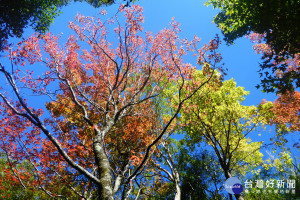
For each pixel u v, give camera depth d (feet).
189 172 50.37
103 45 41.88
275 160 41.50
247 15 26.78
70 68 36.52
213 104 44.14
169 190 48.03
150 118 40.75
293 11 22.41
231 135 47.47
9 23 26.20
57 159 31.42
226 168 38.52
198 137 50.29
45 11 29.27
